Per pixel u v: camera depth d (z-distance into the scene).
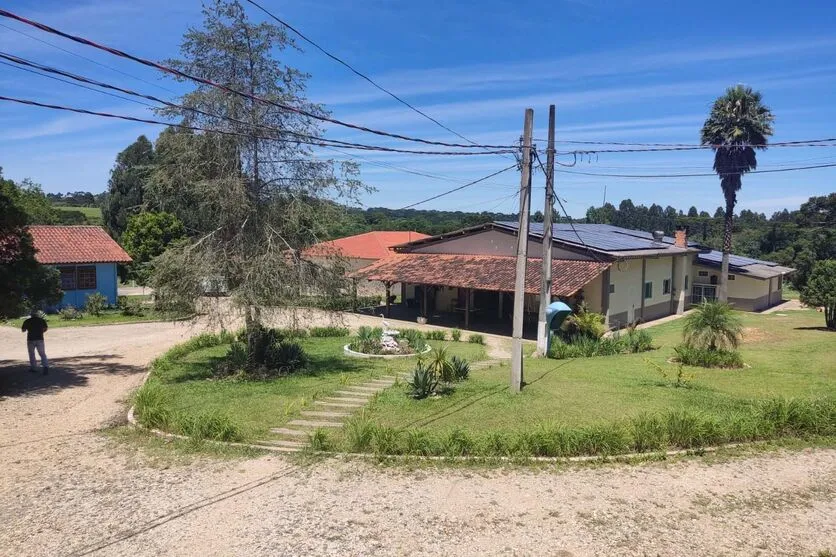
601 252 27.16
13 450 9.35
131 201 51.31
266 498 7.43
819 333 26.34
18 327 27.61
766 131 34.78
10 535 6.45
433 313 35.06
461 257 33.12
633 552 6.12
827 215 66.75
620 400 12.15
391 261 35.47
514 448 8.85
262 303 15.15
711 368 16.86
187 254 15.01
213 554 6.05
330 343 23.94
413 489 7.70
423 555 6.05
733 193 36.94
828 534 6.55
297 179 16.22
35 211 48.59
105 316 31.36
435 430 10.05
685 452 9.06
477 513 7.01
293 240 16.14
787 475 8.28
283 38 15.45
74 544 6.25
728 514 7.04
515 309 13.09
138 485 7.87
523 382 14.40
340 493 7.58
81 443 9.70
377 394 13.28
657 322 33.16
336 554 6.06
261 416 11.56
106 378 15.75
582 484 7.88
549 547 6.21
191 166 15.20
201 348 22.11
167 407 11.46
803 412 10.14
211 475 8.23
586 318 24.17
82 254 34.06
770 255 60.72
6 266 14.48
